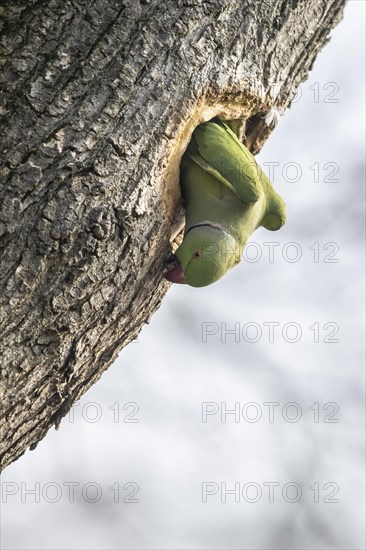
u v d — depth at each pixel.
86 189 3.71
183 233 4.82
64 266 3.71
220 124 4.61
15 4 3.74
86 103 3.77
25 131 3.69
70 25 3.79
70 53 3.78
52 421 4.25
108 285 3.92
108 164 3.76
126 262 3.95
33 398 3.96
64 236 3.66
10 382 3.77
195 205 4.62
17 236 3.62
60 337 3.83
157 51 3.91
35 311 3.71
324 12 4.75
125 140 3.80
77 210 3.69
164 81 3.90
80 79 3.78
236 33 4.20
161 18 3.92
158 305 4.61
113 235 3.82
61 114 3.73
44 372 3.88
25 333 3.73
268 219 4.98
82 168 3.71
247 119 4.82
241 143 4.65
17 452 4.22
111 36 3.83
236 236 4.68
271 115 4.80
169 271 4.52
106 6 3.83
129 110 3.82
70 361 3.99
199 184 4.55
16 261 3.63
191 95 3.99
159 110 3.89
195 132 4.48
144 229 3.98
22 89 3.72
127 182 3.83
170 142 3.97
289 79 4.81
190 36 3.99
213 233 4.59
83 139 3.73
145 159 3.88
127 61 3.84
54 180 3.67
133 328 4.48
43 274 3.68
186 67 3.96
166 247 4.28
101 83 3.80
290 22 4.52
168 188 4.14
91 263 3.77
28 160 3.66
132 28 3.87
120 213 3.81
